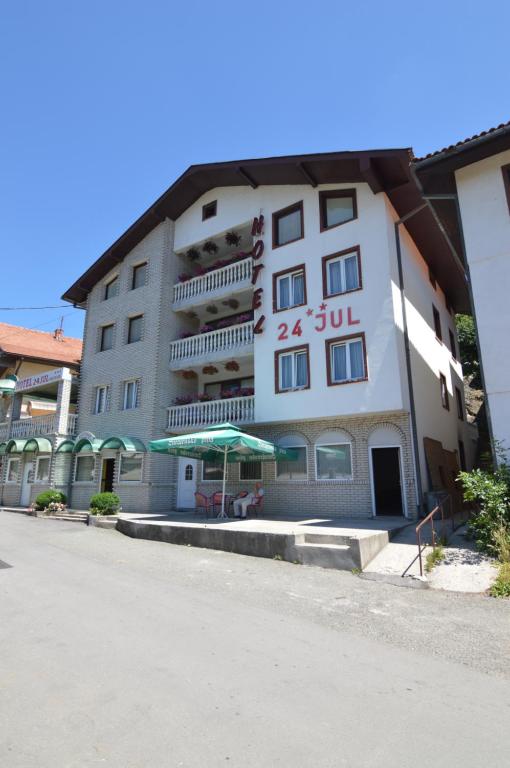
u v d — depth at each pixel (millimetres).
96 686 4344
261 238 18906
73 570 9328
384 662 5109
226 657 5105
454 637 5906
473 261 11891
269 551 10523
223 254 21922
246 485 17750
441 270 21219
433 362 18828
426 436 16031
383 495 15461
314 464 16047
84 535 14133
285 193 18609
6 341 29188
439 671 4902
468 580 8227
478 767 3223
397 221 16594
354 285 16109
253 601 7324
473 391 30875
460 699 4270
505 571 8125
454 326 25000
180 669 4754
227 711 3932
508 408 10820
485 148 11789
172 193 21141
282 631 6012
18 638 5559
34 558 10547
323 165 16516
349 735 3607
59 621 6184
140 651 5203
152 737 3523
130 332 22484
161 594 7602
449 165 12297
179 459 20109
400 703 4164
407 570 8859
